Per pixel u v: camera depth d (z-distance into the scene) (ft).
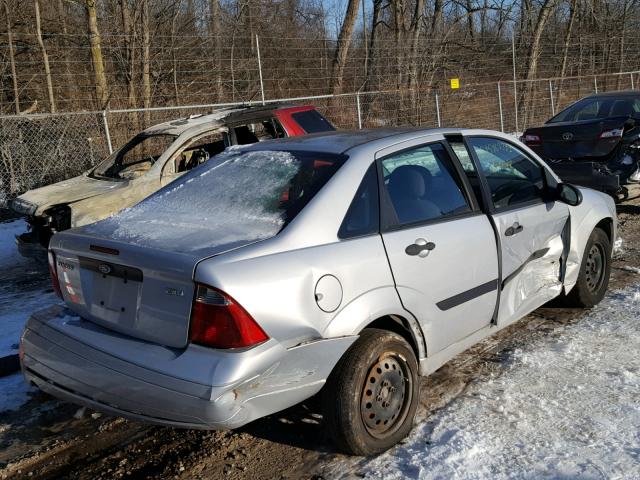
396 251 11.23
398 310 11.13
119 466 11.25
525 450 10.87
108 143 37.81
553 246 15.49
